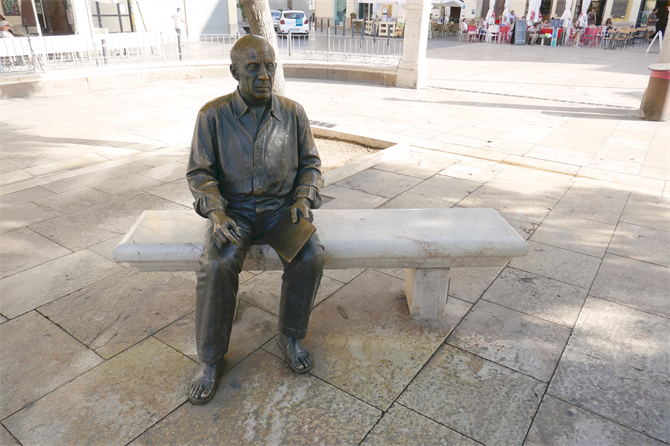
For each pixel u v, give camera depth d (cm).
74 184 577
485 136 820
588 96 1207
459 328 309
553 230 457
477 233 291
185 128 884
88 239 431
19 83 1188
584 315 325
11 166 657
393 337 299
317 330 305
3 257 396
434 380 263
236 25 2406
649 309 333
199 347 246
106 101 1141
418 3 1274
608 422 236
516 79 1485
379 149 754
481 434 228
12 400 245
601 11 3194
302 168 273
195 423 232
